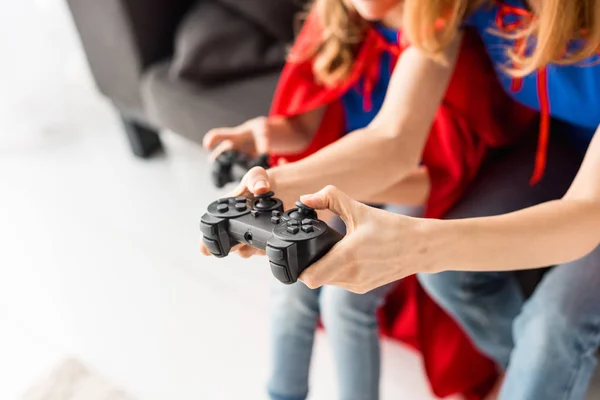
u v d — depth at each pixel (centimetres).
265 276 140
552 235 63
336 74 98
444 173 98
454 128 94
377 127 81
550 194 92
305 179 75
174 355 125
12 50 191
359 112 104
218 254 64
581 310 75
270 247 55
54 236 162
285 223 58
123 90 165
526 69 78
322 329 124
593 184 64
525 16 80
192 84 143
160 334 130
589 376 81
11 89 195
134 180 178
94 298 141
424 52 81
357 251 57
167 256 150
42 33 194
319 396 113
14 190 182
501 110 98
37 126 203
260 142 96
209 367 121
